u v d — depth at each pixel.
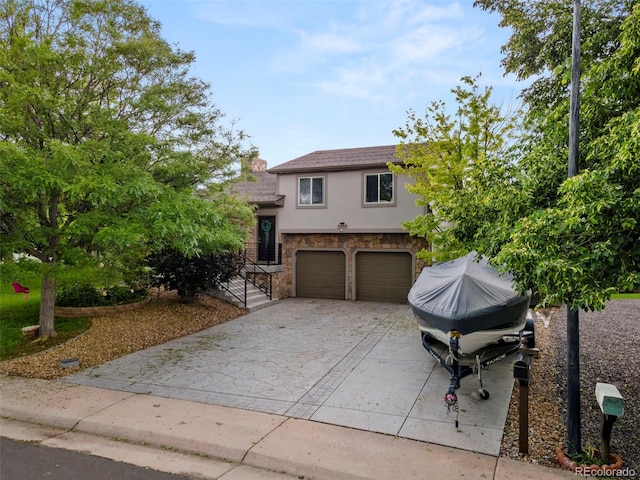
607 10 6.48
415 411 5.70
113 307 11.44
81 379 7.08
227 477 4.18
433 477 4.01
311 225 16.89
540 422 5.26
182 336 10.34
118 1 8.08
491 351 7.01
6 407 5.83
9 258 7.84
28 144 7.58
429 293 6.83
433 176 11.25
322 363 8.05
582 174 3.89
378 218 15.89
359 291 16.67
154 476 4.18
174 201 7.53
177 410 5.74
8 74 6.76
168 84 9.31
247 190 18.61
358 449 4.60
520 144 6.79
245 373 7.43
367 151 17.95
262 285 16.62
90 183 6.47
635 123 3.59
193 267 12.34
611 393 4.14
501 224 5.48
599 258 3.67
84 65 7.57
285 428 5.16
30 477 4.12
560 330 10.58
